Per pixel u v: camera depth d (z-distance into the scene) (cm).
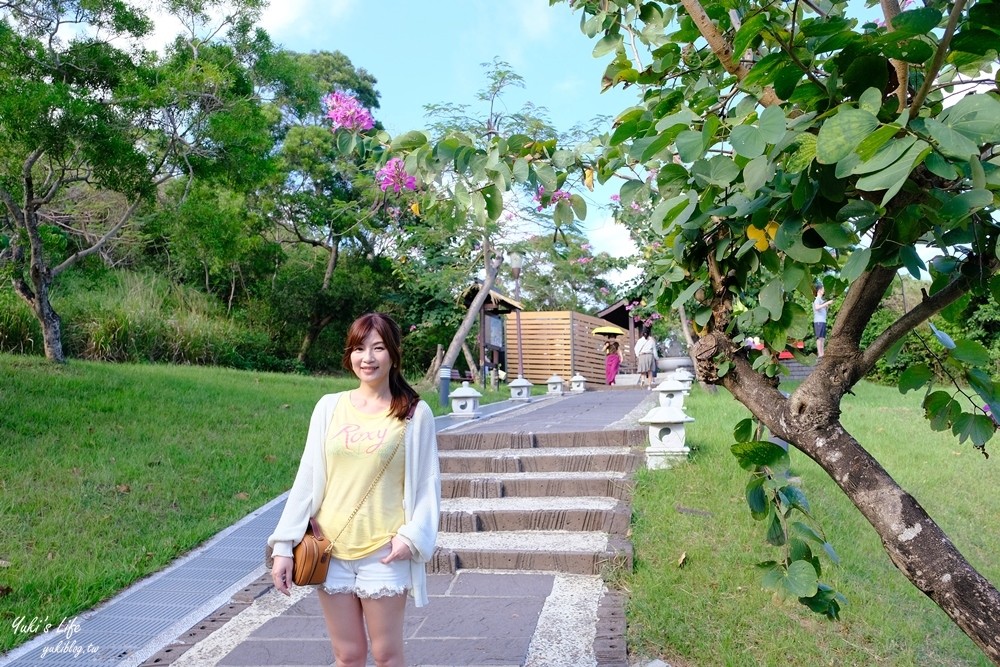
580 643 389
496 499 634
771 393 243
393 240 2180
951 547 202
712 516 546
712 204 228
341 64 2708
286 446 831
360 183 1930
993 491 757
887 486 212
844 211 194
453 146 265
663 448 659
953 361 248
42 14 983
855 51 190
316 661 382
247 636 414
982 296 224
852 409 1157
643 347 1778
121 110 1004
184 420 873
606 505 586
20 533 530
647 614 416
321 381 1397
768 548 491
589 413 1077
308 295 1936
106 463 688
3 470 630
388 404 279
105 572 493
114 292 1577
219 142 1069
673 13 309
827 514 590
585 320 2438
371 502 265
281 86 1472
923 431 973
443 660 377
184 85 986
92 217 1348
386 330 279
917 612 468
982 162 183
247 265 1934
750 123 197
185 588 487
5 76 893
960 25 188
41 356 1157
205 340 1566
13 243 1059
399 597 264
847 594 453
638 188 277
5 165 957
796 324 242
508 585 480
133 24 1014
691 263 260
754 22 195
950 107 159
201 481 686
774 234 214
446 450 789
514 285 3181
